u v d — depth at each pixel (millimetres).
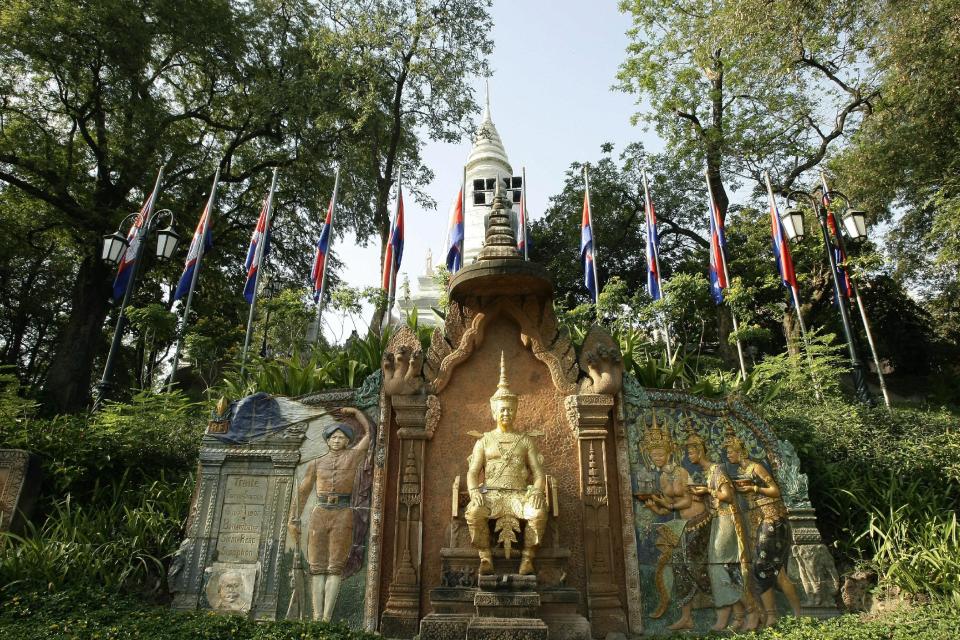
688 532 8195
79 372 21719
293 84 23234
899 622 6648
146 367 29344
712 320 24406
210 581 7949
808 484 9125
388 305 17188
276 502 8367
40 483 9305
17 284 27766
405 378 8703
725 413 8883
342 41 22516
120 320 14375
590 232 18438
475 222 23562
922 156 19406
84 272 23141
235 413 8805
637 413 8750
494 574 7379
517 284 8703
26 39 20656
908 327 25375
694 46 22969
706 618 7805
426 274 23172
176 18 22656
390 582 7887
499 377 8977
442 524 8188
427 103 23969
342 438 8586
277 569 8031
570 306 31125
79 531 8445
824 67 22406
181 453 10680
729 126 24766
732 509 8289
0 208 23875
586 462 8336
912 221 21281
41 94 23078
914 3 17484
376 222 24031
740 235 29547
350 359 10461
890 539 8086
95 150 23500
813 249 21781
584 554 8000
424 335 10867
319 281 17578
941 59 17516
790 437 9711
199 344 17609
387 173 23953
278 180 27219
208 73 25438
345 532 8156
